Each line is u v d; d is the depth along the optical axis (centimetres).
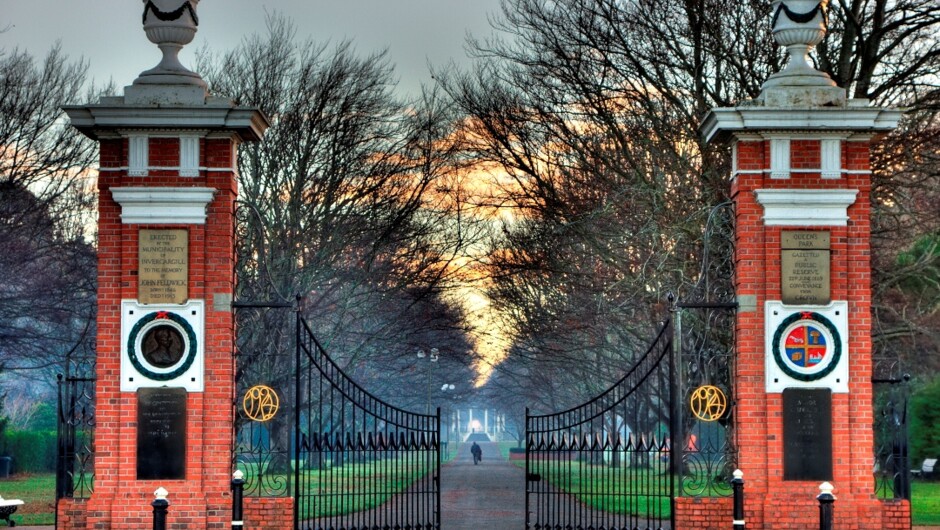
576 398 5966
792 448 2084
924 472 4131
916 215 3222
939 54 3155
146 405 2088
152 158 2098
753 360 2100
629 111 3469
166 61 2114
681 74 3419
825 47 3198
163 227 2098
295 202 4150
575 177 3688
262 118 2145
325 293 4288
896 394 2214
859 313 2103
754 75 3225
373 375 6156
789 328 2098
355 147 4303
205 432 2089
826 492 1795
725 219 2320
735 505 1912
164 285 2092
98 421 2088
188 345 2092
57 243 4234
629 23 3425
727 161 3139
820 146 2108
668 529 2541
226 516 2070
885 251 3512
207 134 2105
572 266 3938
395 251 4438
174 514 2064
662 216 3284
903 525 2078
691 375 2403
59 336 4641
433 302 5197
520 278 4591
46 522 2867
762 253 2109
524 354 5725
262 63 4303
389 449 2302
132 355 2086
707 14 3303
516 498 3828
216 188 2102
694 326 2609
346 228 4262
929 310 3484
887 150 3170
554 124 3656
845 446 2084
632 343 4362
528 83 3675
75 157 4262
